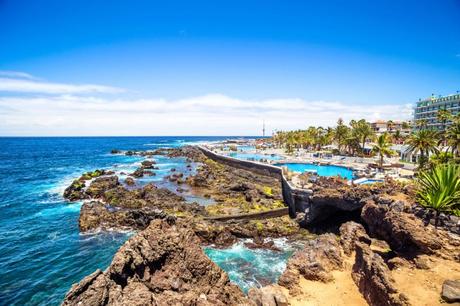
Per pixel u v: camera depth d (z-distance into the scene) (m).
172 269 20.98
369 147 107.19
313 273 26.36
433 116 128.75
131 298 17.22
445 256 21.86
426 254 22.58
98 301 17.19
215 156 116.19
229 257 33.47
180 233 22.50
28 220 45.09
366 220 32.59
